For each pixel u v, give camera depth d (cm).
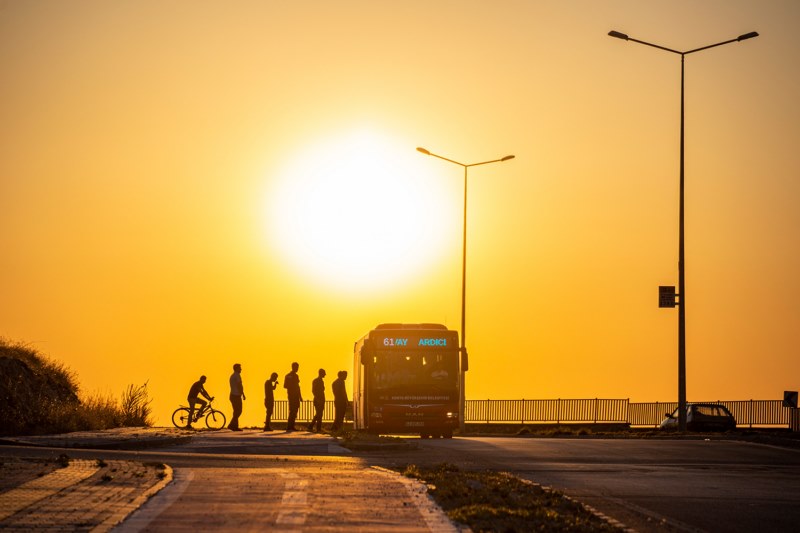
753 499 2997
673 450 5353
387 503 2494
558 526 2169
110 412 7056
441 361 7131
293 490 2756
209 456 4359
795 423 10619
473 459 4522
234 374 7144
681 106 7856
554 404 11719
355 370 8425
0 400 5897
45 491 2530
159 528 2036
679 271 7681
